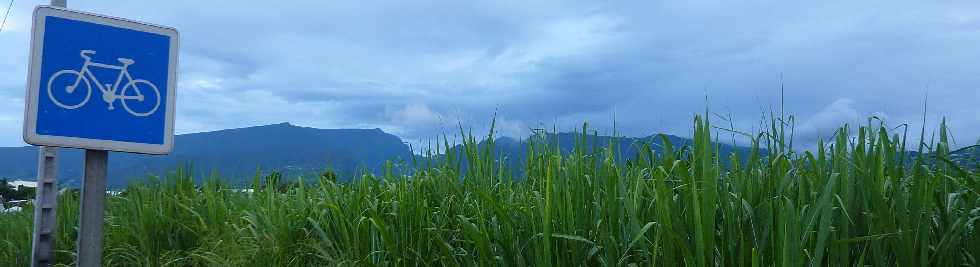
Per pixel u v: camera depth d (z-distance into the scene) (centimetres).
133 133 420
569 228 359
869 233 290
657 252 325
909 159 330
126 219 708
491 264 376
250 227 548
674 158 365
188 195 743
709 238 290
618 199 352
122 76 421
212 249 562
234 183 740
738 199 305
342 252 485
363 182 554
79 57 409
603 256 354
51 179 734
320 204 525
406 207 474
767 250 298
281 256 513
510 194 450
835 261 284
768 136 338
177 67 440
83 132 404
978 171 324
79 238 403
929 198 288
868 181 296
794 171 334
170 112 434
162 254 634
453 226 475
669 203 318
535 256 369
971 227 304
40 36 399
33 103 392
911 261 281
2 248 785
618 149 404
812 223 267
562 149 454
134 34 428
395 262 429
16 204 938
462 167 526
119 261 659
